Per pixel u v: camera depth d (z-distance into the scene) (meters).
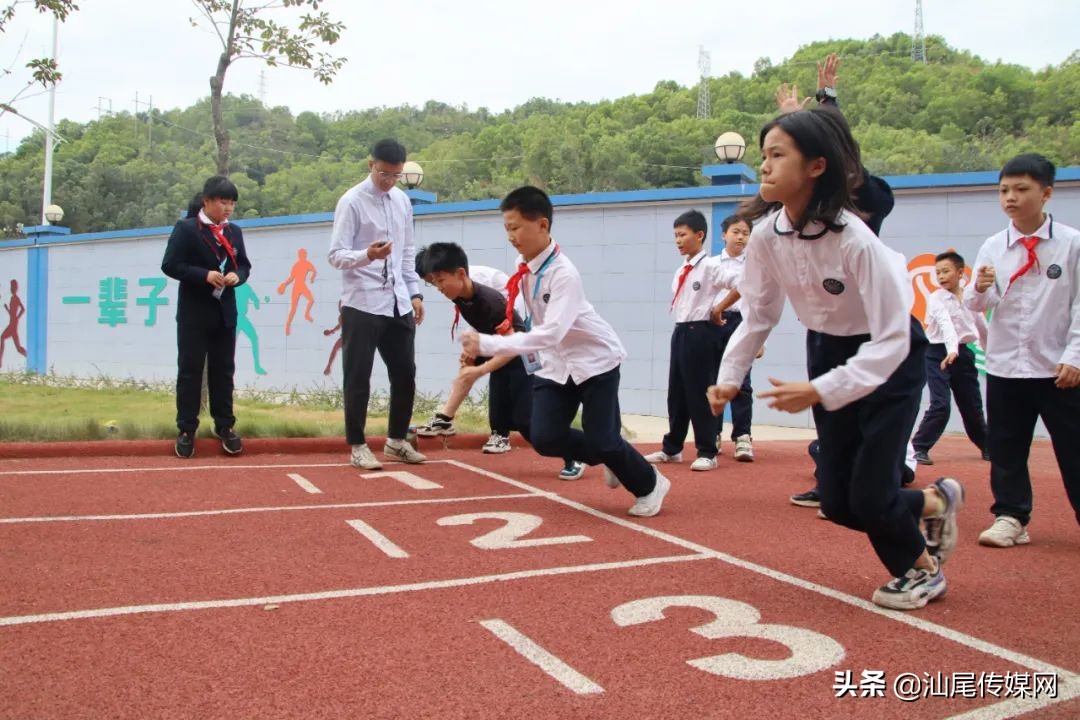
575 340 4.77
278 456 7.09
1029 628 3.18
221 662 2.75
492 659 2.80
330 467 6.56
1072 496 4.56
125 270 16.61
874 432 3.11
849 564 4.02
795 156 2.93
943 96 57.91
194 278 6.50
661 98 70.06
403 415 6.74
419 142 79.25
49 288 17.64
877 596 3.41
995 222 9.97
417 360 13.25
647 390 11.68
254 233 14.80
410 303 6.62
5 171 45.16
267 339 14.74
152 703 2.45
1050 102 55.03
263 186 55.41
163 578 3.64
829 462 3.31
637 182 55.12
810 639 3.03
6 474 5.89
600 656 2.84
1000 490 4.59
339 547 4.21
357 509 5.08
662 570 3.88
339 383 14.05
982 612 3.37
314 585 3.58
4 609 3.22
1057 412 4.48
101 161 47.66
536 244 4.63
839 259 3.02
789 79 64.50
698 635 3.05
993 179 9.86
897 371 3.12
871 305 2.94
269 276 14.71
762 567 3.95
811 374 3.38
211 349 6.88
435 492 5.66
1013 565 4.10
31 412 9.98
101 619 3.13
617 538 4.48
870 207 4.35
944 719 2.44
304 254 14.34
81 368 17.22
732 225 6.61
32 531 4.40
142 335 16.42
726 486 6.07
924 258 10.23
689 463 7.19
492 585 3.62
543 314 4.73
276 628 3.06
